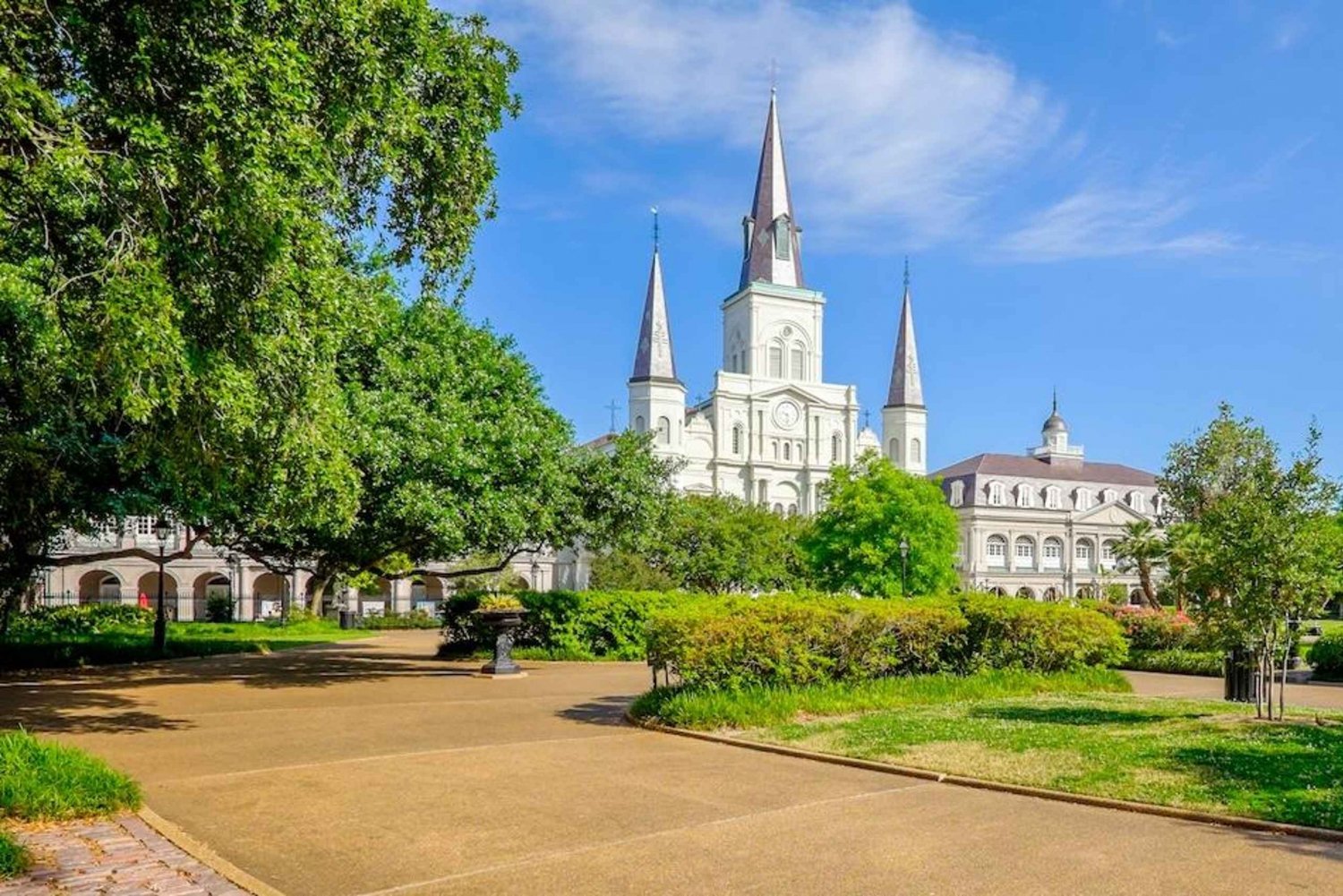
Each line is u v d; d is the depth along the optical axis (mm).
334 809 7594
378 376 18266
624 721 12555
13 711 13070
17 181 8523
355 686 16922
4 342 11398
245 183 8438
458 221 13375
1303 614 11828
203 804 7746
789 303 88375
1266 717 12023
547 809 7652
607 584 46688
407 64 10914
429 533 19047
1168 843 6785
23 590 21984
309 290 9992
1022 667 16734
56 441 15039
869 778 8984
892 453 88688
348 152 10977
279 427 10773
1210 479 26484
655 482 25141
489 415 19891
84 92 8477
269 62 8242
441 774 9000
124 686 16609
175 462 10742
